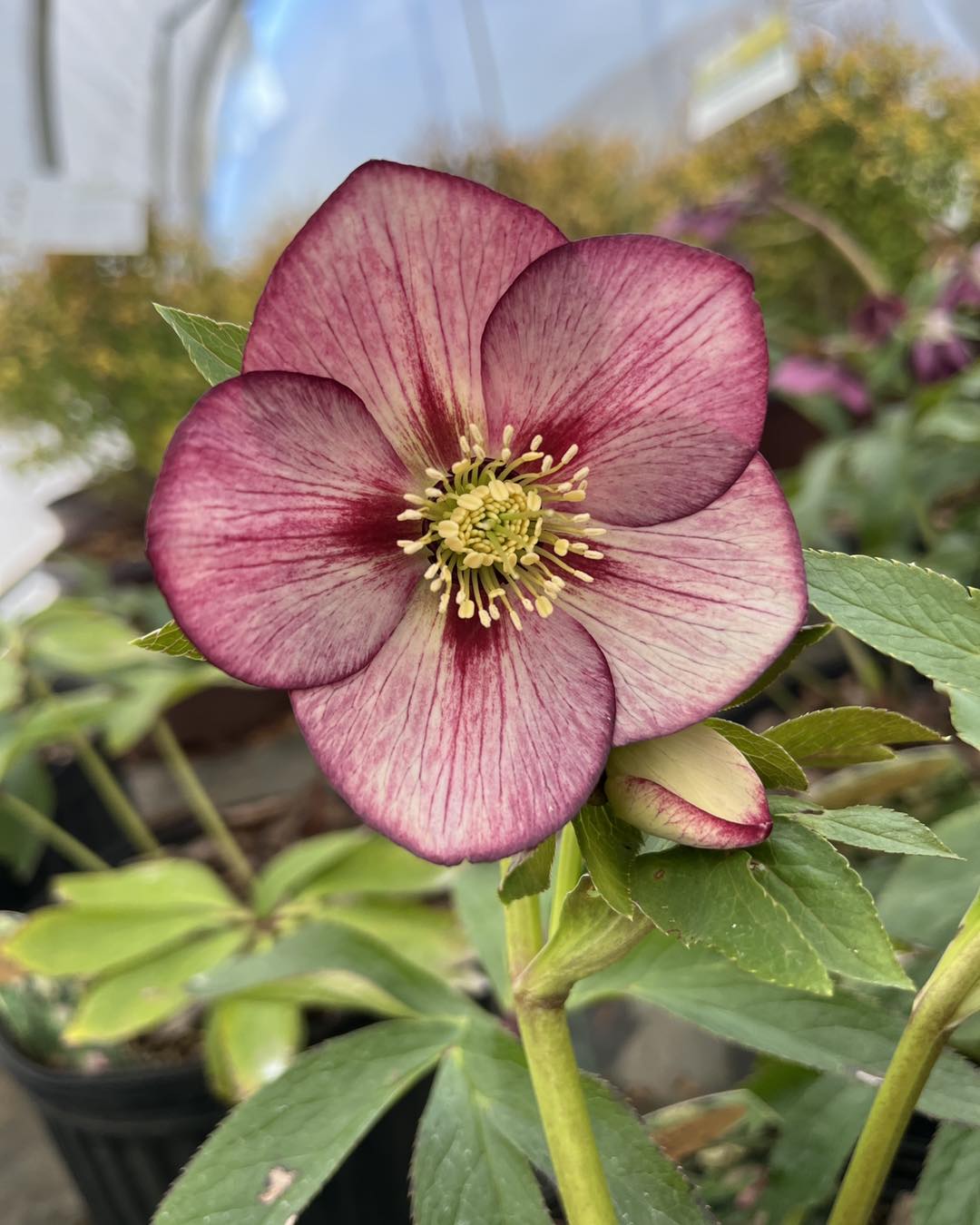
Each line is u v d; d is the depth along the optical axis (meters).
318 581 0.11
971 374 0.36
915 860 0.19
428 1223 0.14
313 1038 0.26
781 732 0.12
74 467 0.71
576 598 0.12
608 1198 0.12
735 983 0.17
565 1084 0.12
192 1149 0.26
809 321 0.60
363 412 0.10
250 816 0.40
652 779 0.11
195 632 0.10
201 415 0.10
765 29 0.54
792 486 0.39
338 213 0.10
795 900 0.10
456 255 0.11
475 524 0.11
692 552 0.11
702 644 0.11
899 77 0.57
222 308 0.64
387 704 0.11
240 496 0.10
